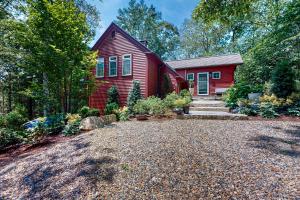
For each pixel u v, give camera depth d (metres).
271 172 2.60
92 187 2.60
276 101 6.54
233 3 5.72
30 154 4.45
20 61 7.69
